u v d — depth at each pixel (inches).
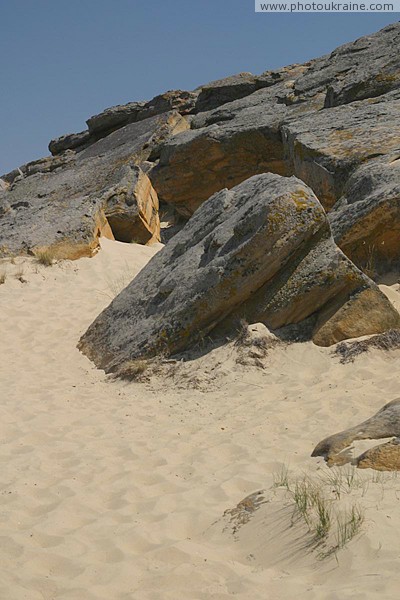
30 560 197.0
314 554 186.5
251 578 180.5
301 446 263.3
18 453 279.4
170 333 370.0
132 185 665.0
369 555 178.9
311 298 355.6
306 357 342.6
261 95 956.0
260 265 353.1
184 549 197.9
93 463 266.4
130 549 202.4
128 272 541.6
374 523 189.6
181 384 345.7
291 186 358.6
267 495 219.8
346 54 870.4
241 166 813.2
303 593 169.2
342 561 179.8
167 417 313.6
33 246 564.1
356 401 295.4
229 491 232.8
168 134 936.9
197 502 228.5
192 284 372.8
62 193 855.7
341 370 328.2
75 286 513.7
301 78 867.4
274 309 357.7
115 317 415.2
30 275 527.8
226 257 362.3
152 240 676.1
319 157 529.7
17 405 332.8
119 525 216.5
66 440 291.7
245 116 848.3
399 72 705.6
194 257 394.9
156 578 184.2
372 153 501.0
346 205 424.2
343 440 245.6
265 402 313.6
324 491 212.7
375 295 351.3
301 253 360.2
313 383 322.3
